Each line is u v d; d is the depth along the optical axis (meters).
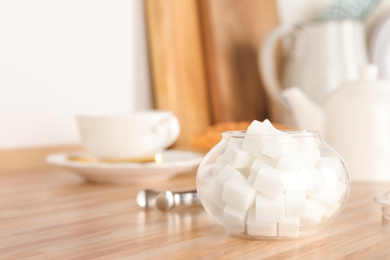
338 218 0.65
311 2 1.70
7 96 1.00
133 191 0.80
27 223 0.64
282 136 0.56
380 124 0.86
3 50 0.99
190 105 1.25
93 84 1.13
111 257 0.53
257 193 0.56
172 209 0.69
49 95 1.06
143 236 0.59
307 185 0.56
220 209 0.58
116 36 1.17
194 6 1.29
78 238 0.58
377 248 0.55
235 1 1.37
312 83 1.36
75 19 1.10
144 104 1.22
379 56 1.59
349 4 1.56
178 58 1.23
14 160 0.99
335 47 1.36
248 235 0.57
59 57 1.08
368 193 0.78
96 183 0.87
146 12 1.19
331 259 0.53
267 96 1.42
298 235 0.57
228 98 1.31
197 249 0.55
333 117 0.88
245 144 0.56
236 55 1.35
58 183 0.88
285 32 1.31
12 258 0.53
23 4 1.02
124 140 0.86
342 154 0.88
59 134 1.08
